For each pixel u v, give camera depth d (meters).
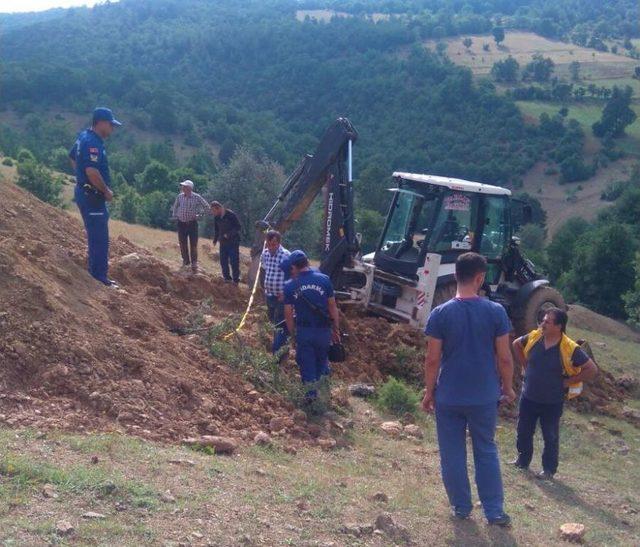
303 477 6.12
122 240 13.56
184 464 5.73
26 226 9.86
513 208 13.18
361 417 8.91
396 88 100.44
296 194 12.55
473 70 115.50
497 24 159.88
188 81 138.50
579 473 8.74
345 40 130.00
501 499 5.83
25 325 6.92
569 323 26.64
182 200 13.44
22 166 37.50
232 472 5.83
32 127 106.81
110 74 135.62
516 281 13.60
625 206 46.34
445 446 5.78
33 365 6.67
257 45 142.38
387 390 9.49
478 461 5.79
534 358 7.89
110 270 10.27
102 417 6.46
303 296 8.33
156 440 6.31
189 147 105.56
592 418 12.20
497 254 13.09
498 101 91.75
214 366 8.20
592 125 92.19
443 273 12.18
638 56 133.38
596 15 177.50
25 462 5.04
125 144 104.00
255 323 10.54
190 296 11.10
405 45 129.50
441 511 5.98
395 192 12.91
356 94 102.88
